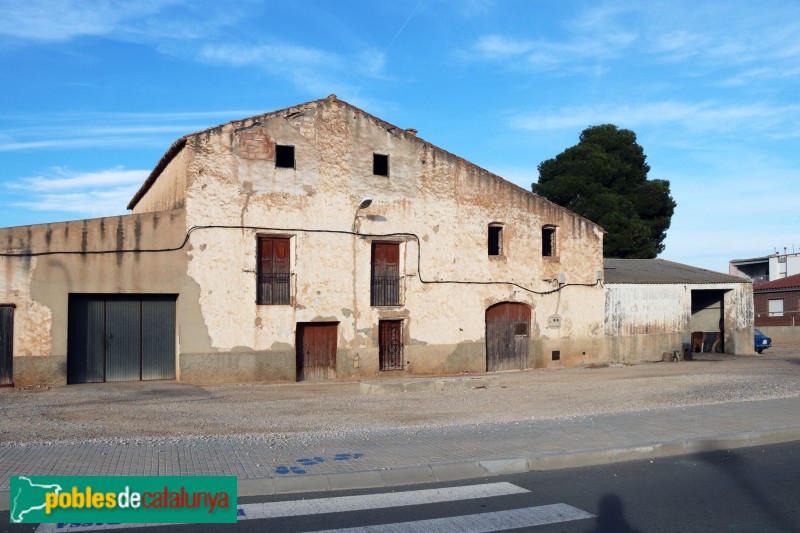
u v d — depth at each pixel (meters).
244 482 7.61
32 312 18.02
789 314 47.78
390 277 22.91
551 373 23.64
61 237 18.33
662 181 48.41
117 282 18.83
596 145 47.62
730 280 31.98
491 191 24.84
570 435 10.45
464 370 23.77
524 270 25.42
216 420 12.70
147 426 11.88
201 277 19.77
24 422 12.14
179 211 19.59
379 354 22.44
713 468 9.02
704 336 33.47
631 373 23.23
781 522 6.78
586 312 26.94
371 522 6.64
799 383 18.19
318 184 21.53
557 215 26.41
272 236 21.00
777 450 10.18
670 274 31.91
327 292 21.50
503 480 8.38
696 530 6.53
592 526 6.61
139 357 19.53
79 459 8.53
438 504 7.29
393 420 12.63
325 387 19.12
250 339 20.28
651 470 8.91
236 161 20.42
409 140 23.25
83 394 16.72
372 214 22.39
